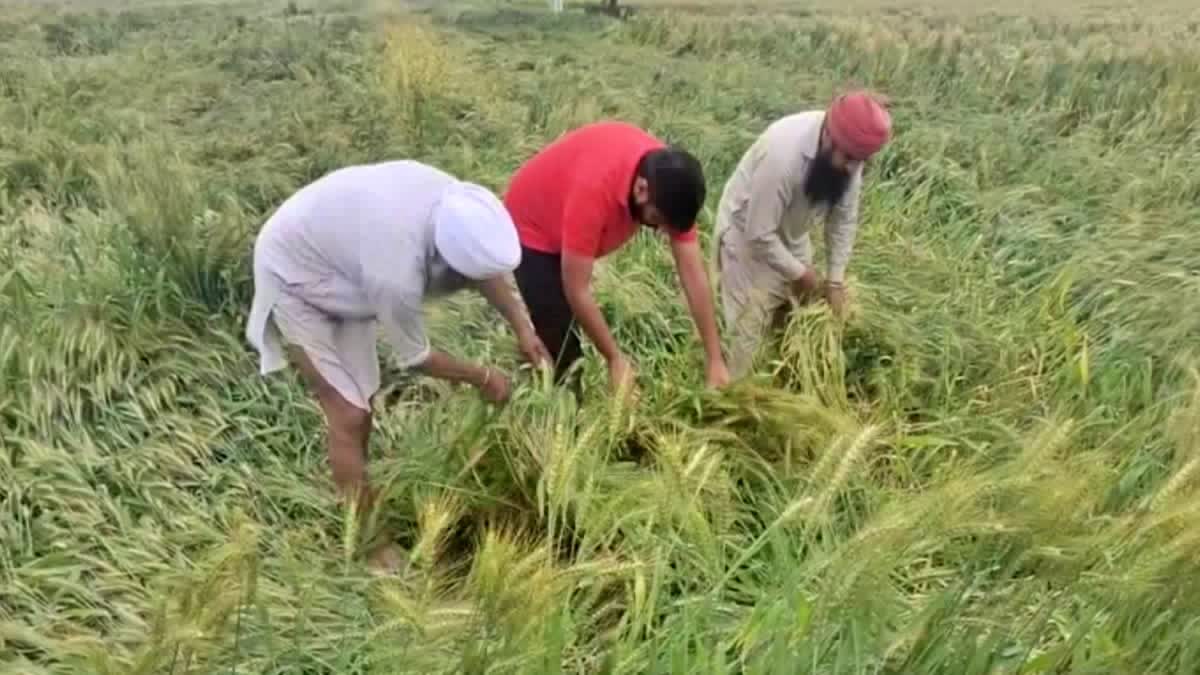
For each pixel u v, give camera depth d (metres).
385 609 2.96
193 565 3.51
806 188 4.09
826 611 2.67
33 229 5.88
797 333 4.39
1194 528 2.64
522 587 2.64
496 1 13.74
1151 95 8.52
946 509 2.79
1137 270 5.39
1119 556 2.84
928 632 2.69
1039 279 5.73
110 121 7.91
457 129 7.86
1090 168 7.02
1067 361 4.74
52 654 3.09
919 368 4.61
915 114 8.67
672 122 7.84
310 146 7.52
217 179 6.66
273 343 3.62
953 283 5.48
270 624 3.07
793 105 8.79
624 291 5.14
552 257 4.04
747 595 3.25
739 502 3.71
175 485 4.00
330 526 3.90
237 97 8.96
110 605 3.36
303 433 4.41
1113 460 3.91
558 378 4.29
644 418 3.88
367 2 13.14
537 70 10.02
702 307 3.92
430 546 2.92
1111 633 2.86
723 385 4.02
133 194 6.12
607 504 3.41
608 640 3.08
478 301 5.32
